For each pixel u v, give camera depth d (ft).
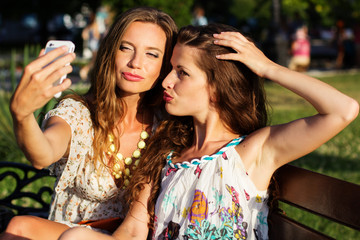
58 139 5.91
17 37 105.40
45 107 13.75
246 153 5.99
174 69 6.31
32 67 4.44
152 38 6.72
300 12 54.19
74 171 6.72
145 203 6.51
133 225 6.45
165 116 7.55
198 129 6.52
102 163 6.81
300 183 6.05
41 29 83.92
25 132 4.86
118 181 7.18
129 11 6.86
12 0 79.41
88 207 7.15
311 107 27.78
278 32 44.91
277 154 5.86
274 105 28.60
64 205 7.26
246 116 6.36
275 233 6.39
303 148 5.63
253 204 5.97
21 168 9.21
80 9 80.69
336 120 5.33
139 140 7.40
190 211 5.91
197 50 6.09
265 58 6.03
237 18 82.58
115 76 6.93
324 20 72.74
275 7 44.98
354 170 15.61
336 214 5.56
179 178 6.14
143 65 6.74
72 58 4.62
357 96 31.76
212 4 94.58
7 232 5.81
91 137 6.89
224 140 6.36
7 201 9.18
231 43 5.97
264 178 6.01
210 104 6.30
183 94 6.20
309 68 55.01
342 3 51.49
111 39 6.83
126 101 7.29
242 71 6.28
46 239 5.93
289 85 5.67
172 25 6.94
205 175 5.99
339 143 19.43
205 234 5.82
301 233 5.99
